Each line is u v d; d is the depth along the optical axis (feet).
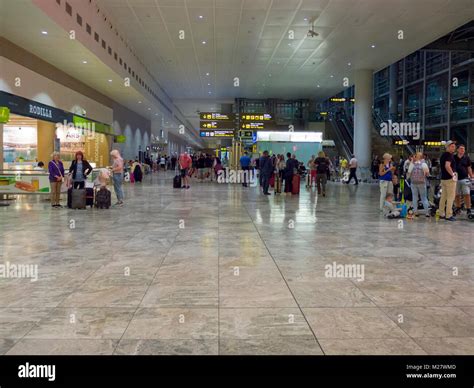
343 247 22.33
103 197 38.91
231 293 14.62
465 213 35.91
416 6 53.57
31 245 22.48
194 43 69.82
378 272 17.42
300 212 37.29
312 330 11.53
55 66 59.47
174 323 11.95
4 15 39.06
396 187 43.68
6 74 45.88
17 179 45.88
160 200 47.67
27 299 13.97
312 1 51.37
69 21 44.14
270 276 16.75
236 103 130.62
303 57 79.36
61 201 45.44
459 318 12.48
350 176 81.56
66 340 10.85
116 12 55.57
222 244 23.02
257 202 45.98
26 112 50.44
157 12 55.16
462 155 33.12
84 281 15.98
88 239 24.23
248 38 66.69
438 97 101.14
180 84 108.47
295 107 131.64
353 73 93.81
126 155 105.60
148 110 110.83
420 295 14.55
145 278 16.39
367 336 11.16
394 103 118.73
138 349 10.36
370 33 64.59
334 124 128.36
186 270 17.58
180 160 67.31
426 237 25.27
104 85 73.82
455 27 61.93
